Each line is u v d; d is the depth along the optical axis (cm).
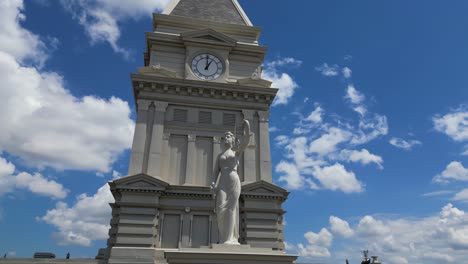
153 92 3159
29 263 2405
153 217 2709
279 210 2916
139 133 3000
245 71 3472
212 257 1212
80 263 2519
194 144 3092
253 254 1236
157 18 3506
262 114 3278
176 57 3381
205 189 2886
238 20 3781
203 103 3219
